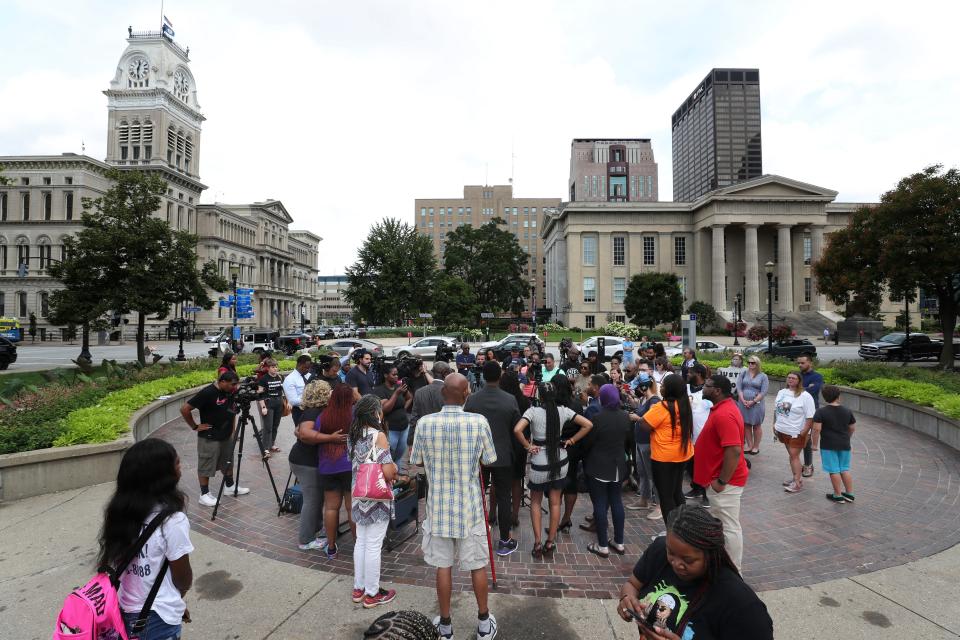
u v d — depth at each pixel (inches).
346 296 1964.8
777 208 2437.3
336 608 158.4
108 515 91.6
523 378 431.5
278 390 362.3
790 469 322.7
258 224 3558.1
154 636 89.7
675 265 2647.6
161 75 2795.3
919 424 422.9
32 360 1120.2
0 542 205.6
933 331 2128.4
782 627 147.8
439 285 2057.1
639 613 81.3
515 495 231.6
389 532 205.3
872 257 875.4
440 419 147.4
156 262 816.3
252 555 196.9
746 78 5851.4
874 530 221.5
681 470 201.2
